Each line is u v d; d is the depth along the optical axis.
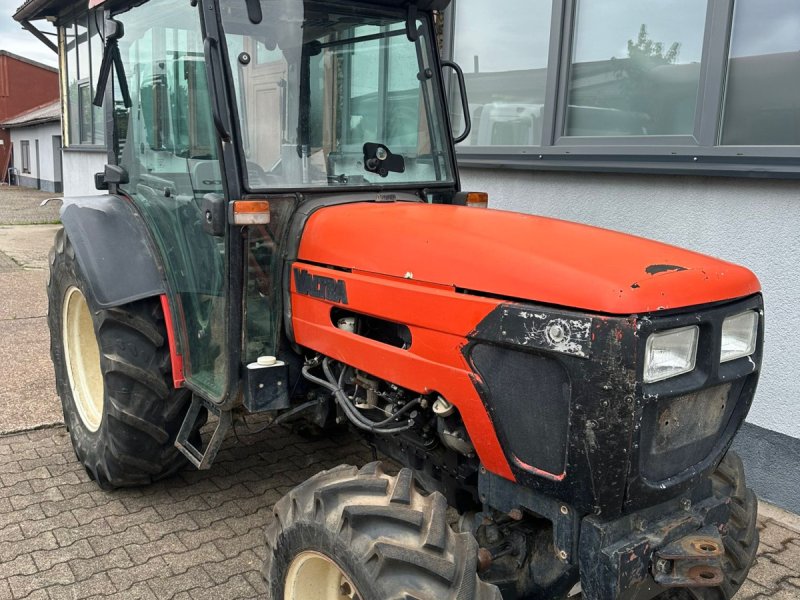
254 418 3.69
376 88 2.86
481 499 2.15
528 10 4.71
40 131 25.92
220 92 2.38
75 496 3.42
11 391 4.72
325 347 2.46
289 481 3.61
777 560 3.10
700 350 1.90
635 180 4.04
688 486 1.98
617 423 1.73
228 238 2.45
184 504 3.37
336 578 2.17
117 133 3.42
